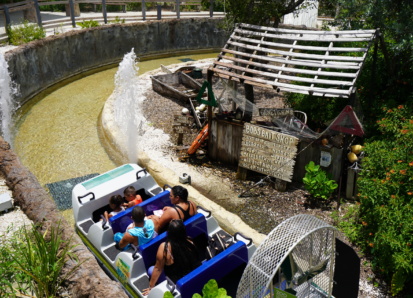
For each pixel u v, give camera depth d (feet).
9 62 39.55
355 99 26.07
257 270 12.11
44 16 64.03
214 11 72.59
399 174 19.31
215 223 18.94
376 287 18.44
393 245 16.70
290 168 25.68
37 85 45.52
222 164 29.96
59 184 28.09
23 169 22.24
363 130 23.99
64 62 50.31
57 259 14.60
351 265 15.07
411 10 25.81
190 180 27.40
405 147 20.56
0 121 36.27
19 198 19.93
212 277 15.07
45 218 17.66
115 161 31.55
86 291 13.32
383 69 29.35
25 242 16.19
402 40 25.36
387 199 19.15
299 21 63.57
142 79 48.55
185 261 15.34
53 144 34.19
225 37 65.67
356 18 29.81
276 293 12.73
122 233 18.42
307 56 25.96
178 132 32.17
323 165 25.26
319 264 13.93
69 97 45.42
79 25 58.34
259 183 27.32
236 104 30.25
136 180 21.85
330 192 24.53
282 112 28.14
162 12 71.56
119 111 38.34
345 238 21.40
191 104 36.24
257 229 23.04
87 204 20.38
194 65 54.60
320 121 29.96
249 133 26.89
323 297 15.38
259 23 36.14
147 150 31.60
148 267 16.52
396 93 27.99
